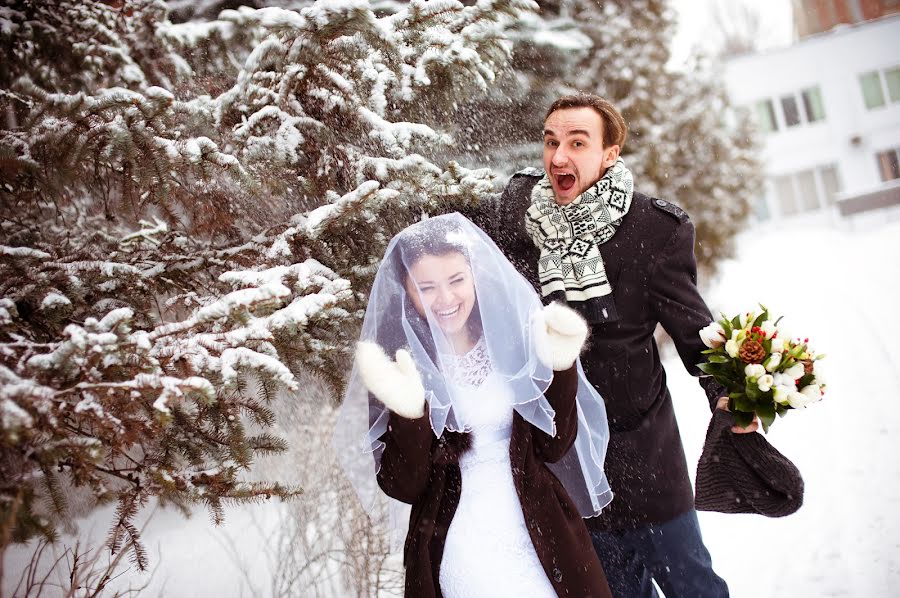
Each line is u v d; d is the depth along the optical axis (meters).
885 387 5.98
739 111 12.05
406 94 3.03
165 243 2.89
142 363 2.08
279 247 2.75
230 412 2.52
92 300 2.73
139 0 3.30
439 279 2.22
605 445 2.46
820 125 25.59
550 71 6.96
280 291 2.22
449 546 2.16
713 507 2.39
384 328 2.25
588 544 2.23
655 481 2.62
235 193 2.85
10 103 2.79
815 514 4.03
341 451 2.36
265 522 4.01
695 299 2.64
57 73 3.29
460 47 3.00
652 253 2.67
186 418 2.59
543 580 2.13
